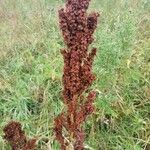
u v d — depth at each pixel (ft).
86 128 1.87
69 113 1.20
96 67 2.00
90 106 1.20
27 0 2.97
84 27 1.10
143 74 2.17
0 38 2.51
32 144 1.39
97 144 1.79
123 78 2.06
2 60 2.34
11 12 2.84
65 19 1.10
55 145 1.75
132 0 2.77
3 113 1.98
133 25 2.14
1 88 2.08
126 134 1.84
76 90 1.16
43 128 1.87
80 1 1.08
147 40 2.45
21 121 1.90
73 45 1.12
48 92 2.03
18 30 2.57
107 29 2.36
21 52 2.38
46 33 2.53
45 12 2.76
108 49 1.98
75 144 1.24
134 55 2.26
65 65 1.16
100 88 1.97
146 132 1.86
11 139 1.37
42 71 2.16
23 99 1.97
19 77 2.15
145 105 2.01
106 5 2.79
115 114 1.89
